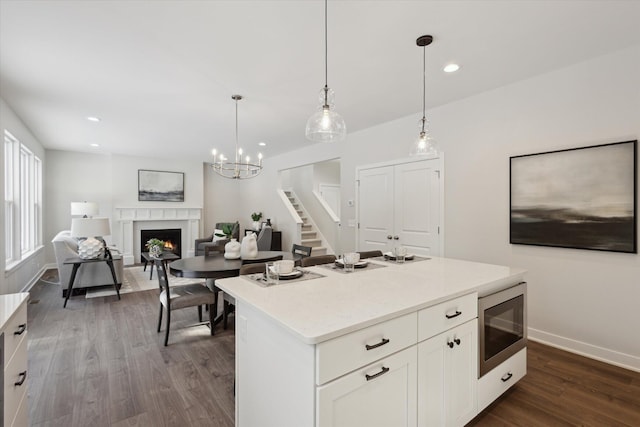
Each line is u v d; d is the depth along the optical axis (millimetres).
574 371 2426
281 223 7137
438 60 2627
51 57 2566
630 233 2422
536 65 2719
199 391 2178
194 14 2004
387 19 2061
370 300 1505
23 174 5172
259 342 1476
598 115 2574
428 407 1522
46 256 6484
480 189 3369
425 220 3912
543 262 2924
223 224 7836
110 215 7109
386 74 2891
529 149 2982
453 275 2059
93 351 2785
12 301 1494
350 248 5000
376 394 1293
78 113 4016
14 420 1396
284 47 2418
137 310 3912
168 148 6320
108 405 2020
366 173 4723
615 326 2529
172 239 7727
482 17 2041
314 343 1077
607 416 1905
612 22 2098
